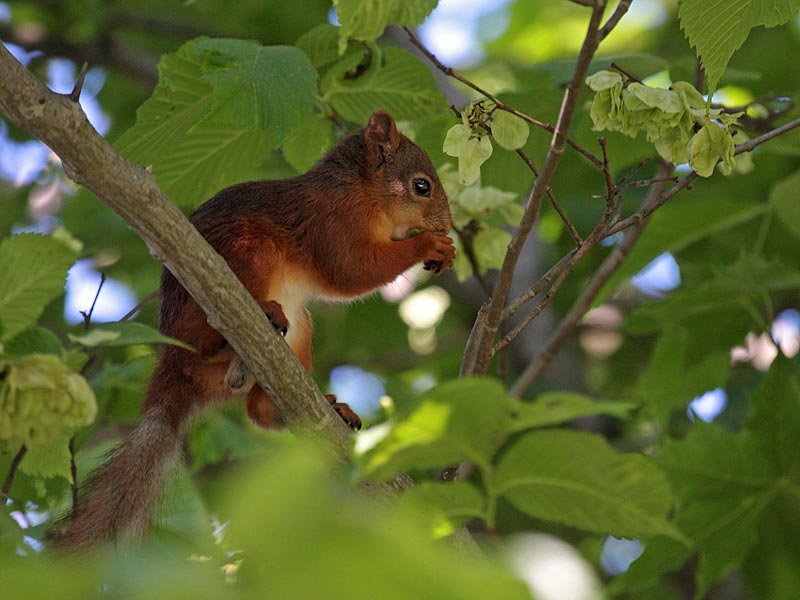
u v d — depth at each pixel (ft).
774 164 52.47
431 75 36.76
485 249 36.01
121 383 36.35
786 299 54.19
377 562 11.24
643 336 58.75
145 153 32.53
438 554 11.62
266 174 51.90
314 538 11.38
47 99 22.63
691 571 50.67
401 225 37.60
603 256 57.93
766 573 37.40
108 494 29.09
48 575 11.38
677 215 41.70
